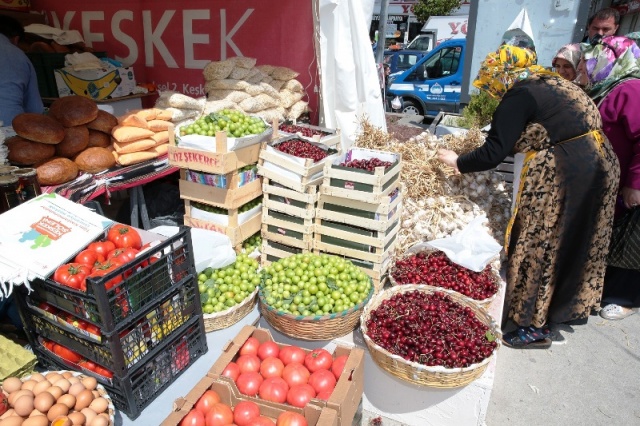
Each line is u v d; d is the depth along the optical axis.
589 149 2.70
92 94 4.83
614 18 3.87
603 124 3.27
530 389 2.93
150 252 1.91
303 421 1.83
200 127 3.15
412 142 3.70
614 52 3.19
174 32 5.77
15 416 1.64
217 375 2.05
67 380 1.85
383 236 2.83
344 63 4.49
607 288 3.77
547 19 6.12
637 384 3.00
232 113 3.34
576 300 3.04
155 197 4.15
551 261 2.90
